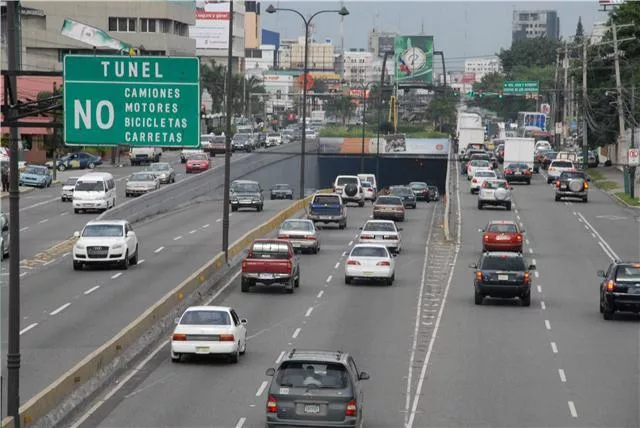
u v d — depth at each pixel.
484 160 164.88
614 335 54.09
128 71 44.81
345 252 86.81
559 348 50.56
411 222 110.69
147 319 50.84
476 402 39.75
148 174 130.88
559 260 83.50
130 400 39.59
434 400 40.03
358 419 32.53
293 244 85.50
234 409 38.03
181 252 83.25
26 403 34.81
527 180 153.00
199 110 45.03
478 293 62.97
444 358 47.97
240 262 79.44
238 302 63.09
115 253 73.56
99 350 42.66
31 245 87.19
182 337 45.69
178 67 44.88
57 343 48.97
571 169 149.62
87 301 60.84
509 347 50.69
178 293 58.09
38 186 139.88
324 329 54.88
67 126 44.81
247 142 195.75
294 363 32.38
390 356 48.28
